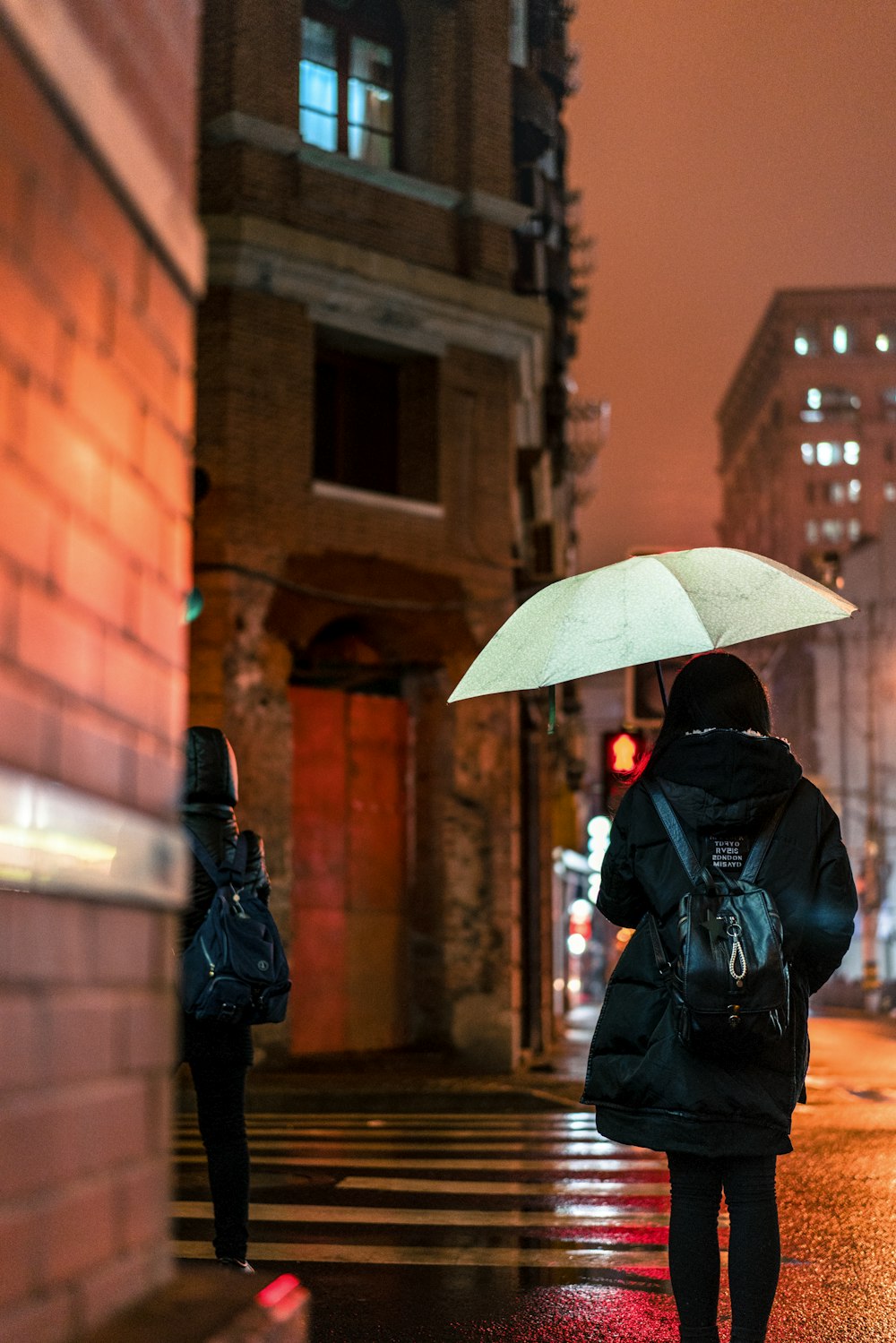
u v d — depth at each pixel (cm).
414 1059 1596
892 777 6638
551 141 2141
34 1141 165
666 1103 342
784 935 348
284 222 1628
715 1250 349
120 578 200
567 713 3247
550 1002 2417
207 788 440
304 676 1681
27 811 162
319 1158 815
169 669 222
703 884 344
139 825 200
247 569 1550
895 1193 689
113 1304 186
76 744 181
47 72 174
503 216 1798
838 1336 421
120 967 193
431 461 1733
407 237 1734
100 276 194
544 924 2359
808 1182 727
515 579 1841
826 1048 2164
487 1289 487
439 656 1688
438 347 1745
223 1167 425
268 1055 1488
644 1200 673
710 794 351
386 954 1662
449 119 1794
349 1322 440
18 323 168
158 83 220
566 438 2903
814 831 358
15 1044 161
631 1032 354
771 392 13288
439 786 1691
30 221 171
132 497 206
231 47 1611
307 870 1609
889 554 6856
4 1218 157
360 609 1642
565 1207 652
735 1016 331
